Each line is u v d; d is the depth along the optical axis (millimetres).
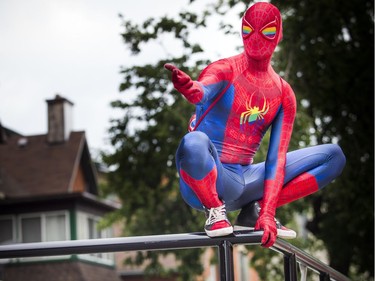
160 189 20625
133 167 19891
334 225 20656
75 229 32625
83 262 32219
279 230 4648
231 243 4527
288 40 17594
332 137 18922
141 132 19172
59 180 34906
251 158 4809
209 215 4523
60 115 36812
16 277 31766
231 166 4719
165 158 19312
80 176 36719
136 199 20469
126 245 4527
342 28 18812
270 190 4734
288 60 17594
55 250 4562
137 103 18594
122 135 19266
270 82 4734
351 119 18781
